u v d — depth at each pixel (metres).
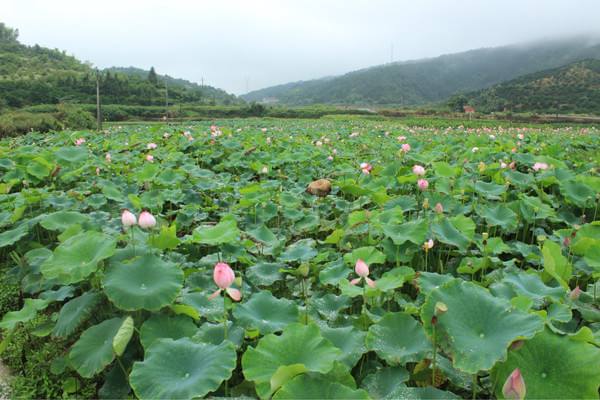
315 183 7.15
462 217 4.75
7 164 8.98
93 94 83.62
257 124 35.31
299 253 4.39
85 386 3.08
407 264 4.67
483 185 6.22
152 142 14.22
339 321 3.34
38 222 5.04
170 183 7.37
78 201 6.43
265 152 10.63
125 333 2.62
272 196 6.92
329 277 3.82
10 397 3.04
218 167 10.07
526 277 3.65
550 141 14.84
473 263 4.12
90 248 3.39
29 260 4.36
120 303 2.93
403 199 5.71
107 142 12.88
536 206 5.39
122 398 2.78
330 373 2.39
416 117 62.78
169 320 3.04
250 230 5.14
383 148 12.64
